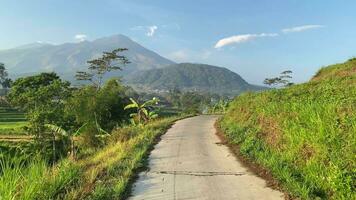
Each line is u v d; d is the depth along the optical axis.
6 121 90.06
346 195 8.07
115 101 36.25
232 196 9.35
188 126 27.34
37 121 37.75
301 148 11.05
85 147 28.86
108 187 9.80
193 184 10.53
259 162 12.38
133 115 34.97
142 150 15.45
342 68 27.84
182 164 13.16
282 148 12.34
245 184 10.33
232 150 15.60
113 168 11.98
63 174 10.19
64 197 8.96
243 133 17.19
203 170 12.16
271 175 10.90
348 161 8.75
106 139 26.12
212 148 16.38
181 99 175.38
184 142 18.42
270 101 18.91
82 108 34.91
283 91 21.27
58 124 36.81
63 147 35.44
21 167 9.27
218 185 10.35
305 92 18.84
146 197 9.51
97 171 11.52
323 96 15.43
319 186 8.97
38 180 9.03
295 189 8.98
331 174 8.71
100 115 35.03
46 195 8.78
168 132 23.17
